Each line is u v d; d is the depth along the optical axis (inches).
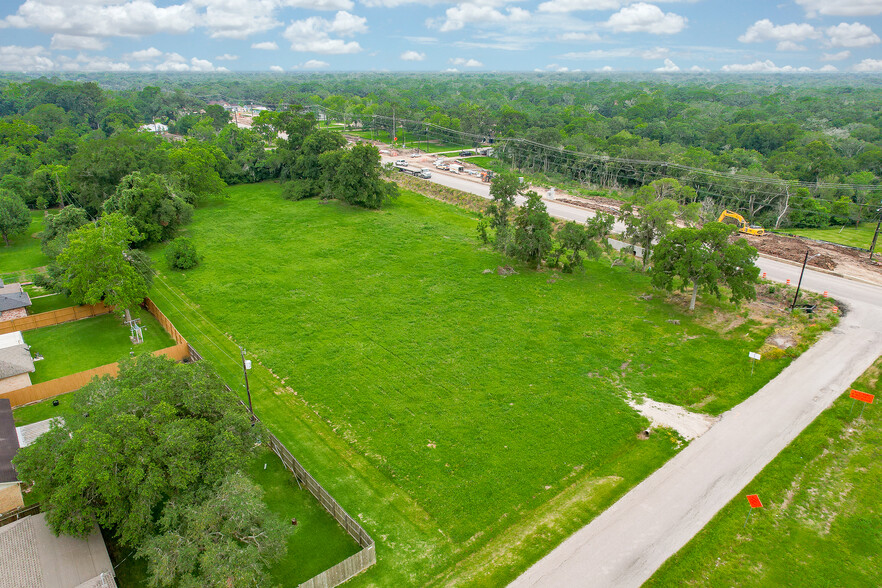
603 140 4709.6
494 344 1665.8
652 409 1362.0
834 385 1448.1
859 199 3218.5
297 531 1005.8
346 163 3078.2
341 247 2524.6
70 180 3004.4
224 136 4699.8
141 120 7253.9
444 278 2169.0
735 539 986.7
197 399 1014.4
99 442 863.7
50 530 910.4
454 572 925.8
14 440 1136.2
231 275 2202.3
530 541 987.3
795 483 1122.0
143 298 1855.3
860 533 996.6
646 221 2154.3
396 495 1101.7
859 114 7111.2
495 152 5024.6
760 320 1801.2
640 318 1833.2
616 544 976.3
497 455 1205.1
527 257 2225.6
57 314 1834.4
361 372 1523.1
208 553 778.2
